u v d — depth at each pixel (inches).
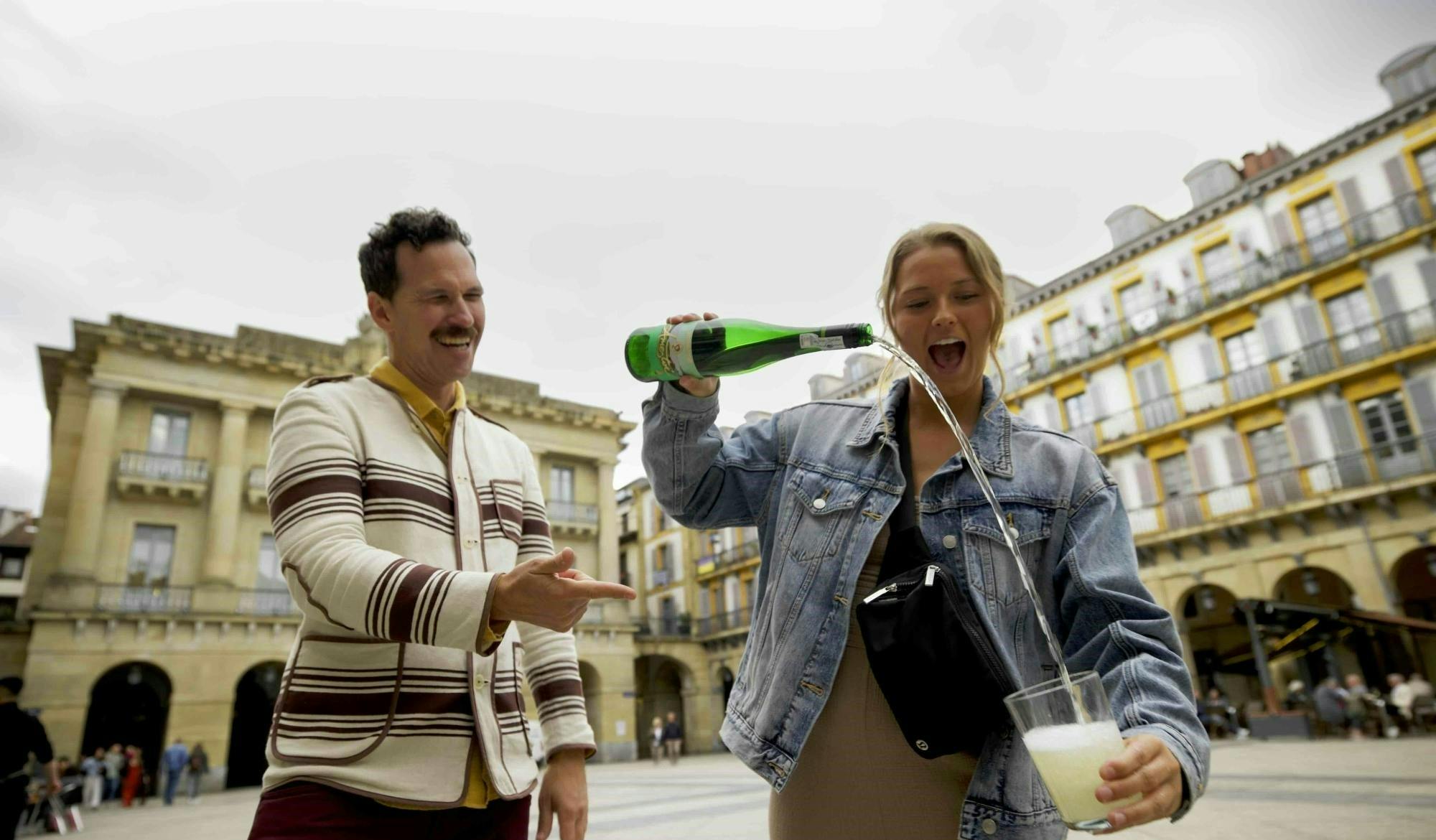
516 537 72.4
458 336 69.9
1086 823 39.5
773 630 60.8
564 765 68.4
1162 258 944.3
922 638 50.6
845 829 54.1
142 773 766.5
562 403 1233.4
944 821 53.4
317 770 53.0
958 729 50.1
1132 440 909.8
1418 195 747.4
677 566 1491.1
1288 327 820.6
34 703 768.3
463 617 46.8
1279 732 639.1
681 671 1347.2
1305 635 766.5
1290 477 784.9
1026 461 61.5
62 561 823.7
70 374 906.7
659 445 66.0
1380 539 724.7
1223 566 819.4
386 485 61.8
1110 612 53.6
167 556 894.4
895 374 69.1
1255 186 866.1
